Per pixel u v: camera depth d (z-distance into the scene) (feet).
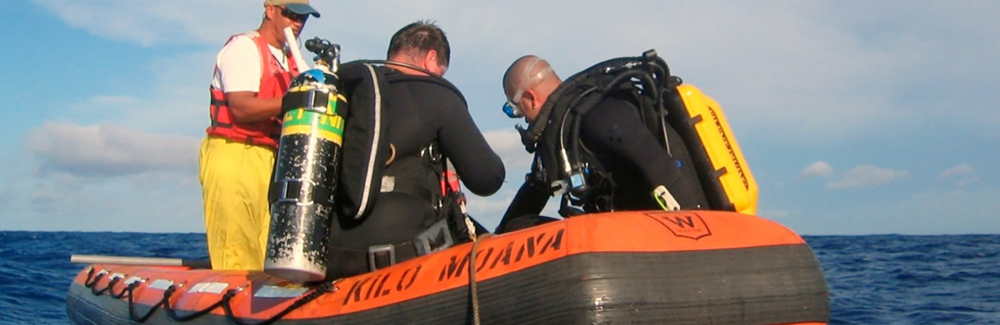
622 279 8.22
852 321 19.74
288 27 13.61
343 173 10.14
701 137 10.67
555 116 10.86
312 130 10.03
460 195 11.23
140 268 15.10
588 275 8.22
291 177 9.93
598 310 8.11
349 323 9.52
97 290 15.30
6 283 25.30
